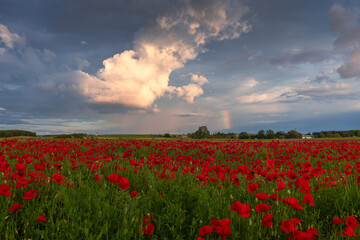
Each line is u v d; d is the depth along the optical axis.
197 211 3.42
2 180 3.96
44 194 3.68
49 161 6.84
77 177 5.14
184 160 8.16
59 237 2.56
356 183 4.69
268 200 3.74
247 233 2.83
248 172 4.31
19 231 2.88
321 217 3.62
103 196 3.64
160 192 4.11
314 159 10.78
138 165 5.69
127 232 2.65
